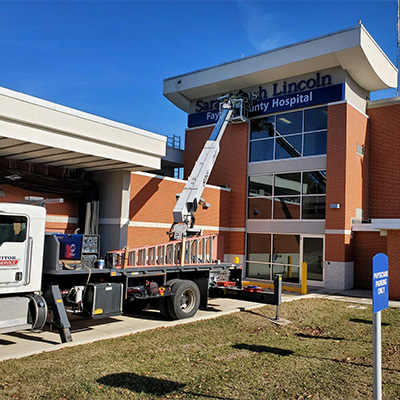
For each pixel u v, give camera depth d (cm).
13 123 1049
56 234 920
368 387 600
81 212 1538
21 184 1339
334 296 1569
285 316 1141
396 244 1534
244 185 2133
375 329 481
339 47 1791
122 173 1566
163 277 1057
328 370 674
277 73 2014
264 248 2061
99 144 1260
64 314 809
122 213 1557
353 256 1867
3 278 748
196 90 2267
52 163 1411
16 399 522
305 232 1925
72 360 679
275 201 2038
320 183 1897
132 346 782
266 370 665
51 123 1123
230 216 2164
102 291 872
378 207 1975
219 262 1241
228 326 991
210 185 2084
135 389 568
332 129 1864
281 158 2041
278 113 2073
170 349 772
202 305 1154
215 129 1794
